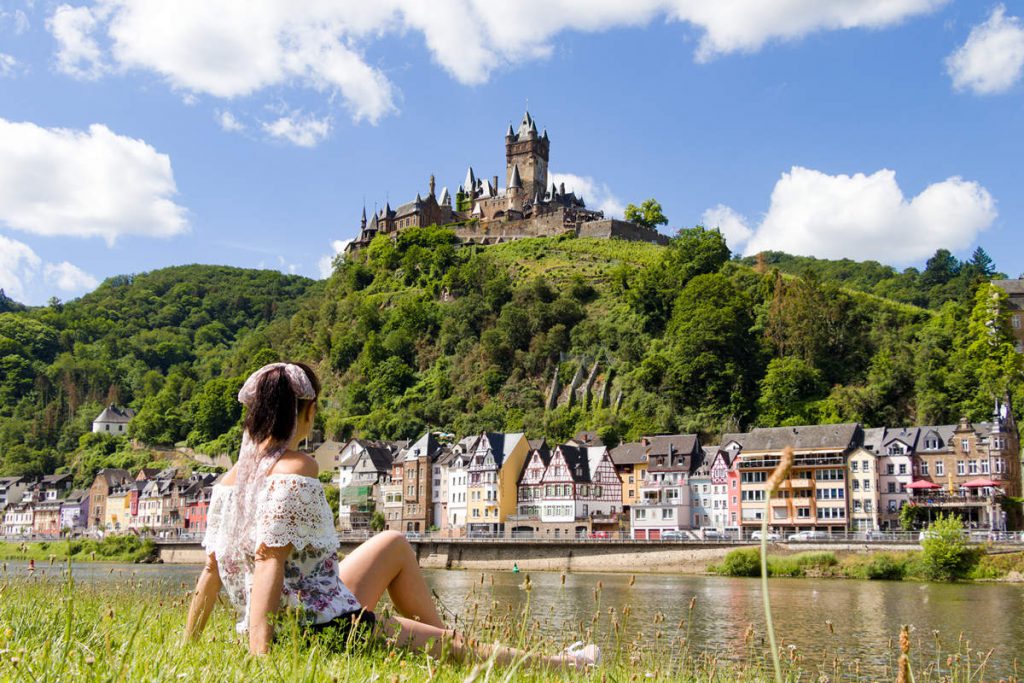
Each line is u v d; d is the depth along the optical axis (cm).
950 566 7675
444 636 816
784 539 9338
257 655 669
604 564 9681
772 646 410
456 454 13800
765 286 17550
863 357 15625
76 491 18838
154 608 1325
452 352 19825
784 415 14612
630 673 1041
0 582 1241
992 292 14462
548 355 18162
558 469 12612
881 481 11038
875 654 3700
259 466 741
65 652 609
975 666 3341
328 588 752
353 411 19325
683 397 15538
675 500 11944
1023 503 10438
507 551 10400
